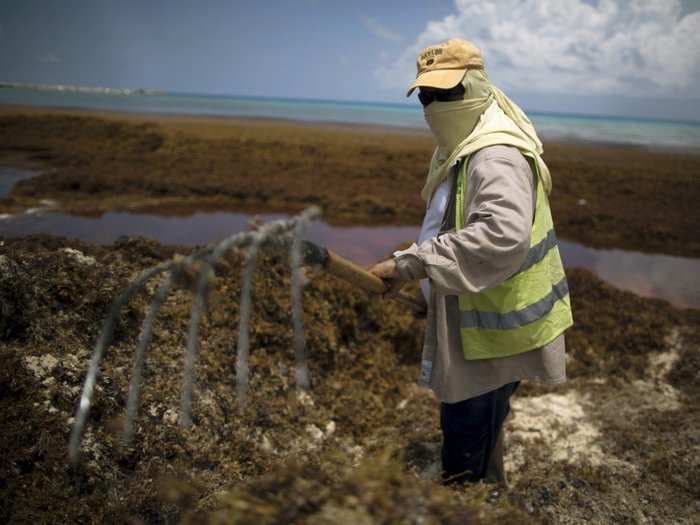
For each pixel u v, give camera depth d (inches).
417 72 80.6
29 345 94.7
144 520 80.0
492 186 71.4
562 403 137.6
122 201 344.2
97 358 44.8
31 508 74.7
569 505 99.3
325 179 443.2
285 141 627.5
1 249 108.1
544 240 79.9
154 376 101.0
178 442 93.1
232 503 46.5
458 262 70.7
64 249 114.3
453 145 80.9
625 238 352.8
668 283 268.1
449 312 80.9
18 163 425.7
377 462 48.7
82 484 80.7
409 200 391.5
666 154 740.7
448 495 51.8
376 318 151.7
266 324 127.3
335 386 129.0
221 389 107.9
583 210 395.9
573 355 162.2
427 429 122.3
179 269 43.3
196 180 392.2
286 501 45.9
